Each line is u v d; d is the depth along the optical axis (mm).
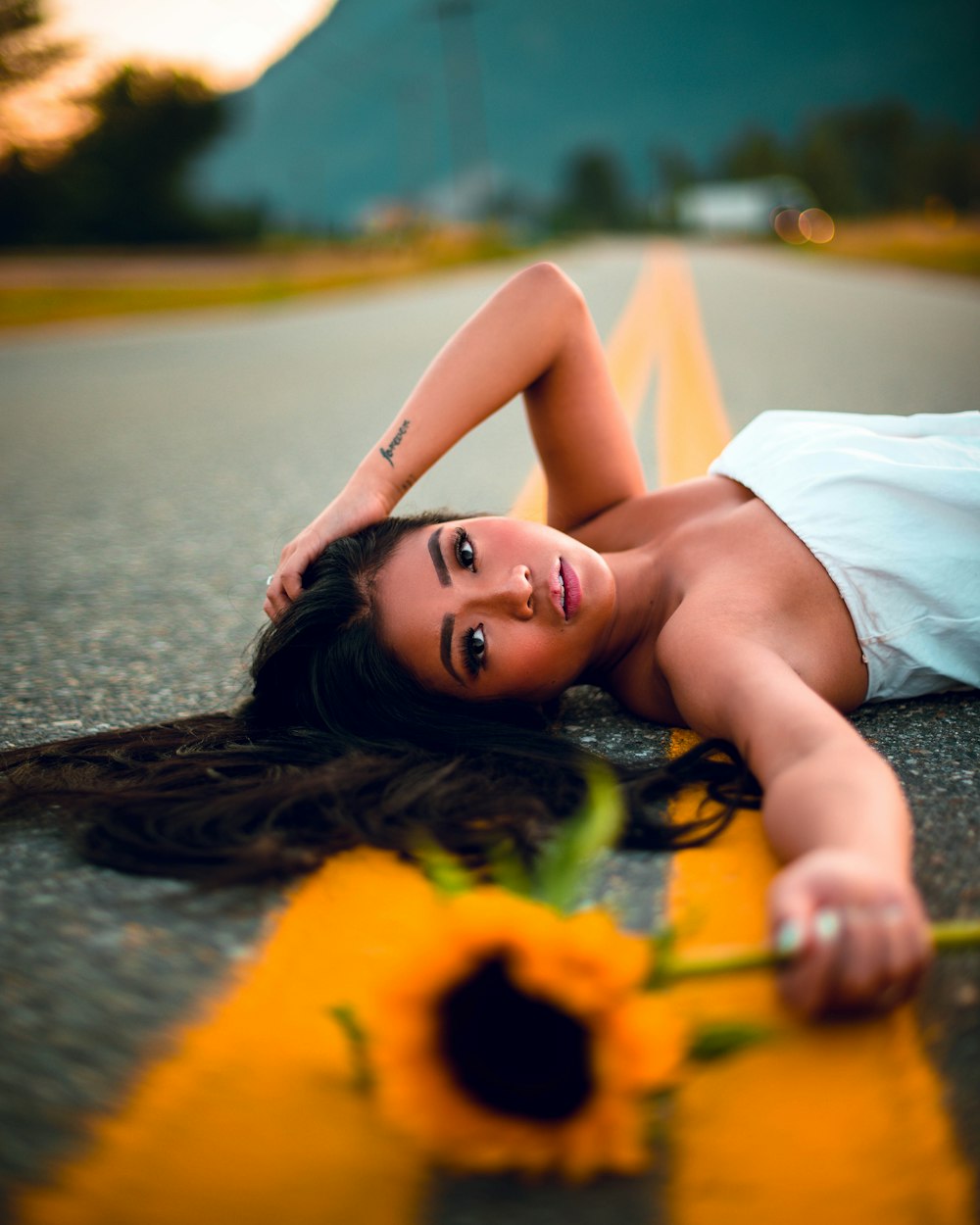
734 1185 979
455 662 1955
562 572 2004
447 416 2299
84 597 3117
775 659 1724
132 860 1535
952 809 1586
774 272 22688
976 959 1221
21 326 14281
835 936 1000
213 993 1256
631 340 9781
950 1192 961
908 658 1962
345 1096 1093
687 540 2166
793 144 99500
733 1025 894
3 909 1441
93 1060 1151
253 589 3117
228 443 5688
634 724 2133
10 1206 985
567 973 824
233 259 38812
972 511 1955
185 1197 990
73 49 34781
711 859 1516
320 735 1933
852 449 2082
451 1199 980
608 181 105375
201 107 42938
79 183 41562
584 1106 835
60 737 2119
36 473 5109
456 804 1607
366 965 1299
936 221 57781
